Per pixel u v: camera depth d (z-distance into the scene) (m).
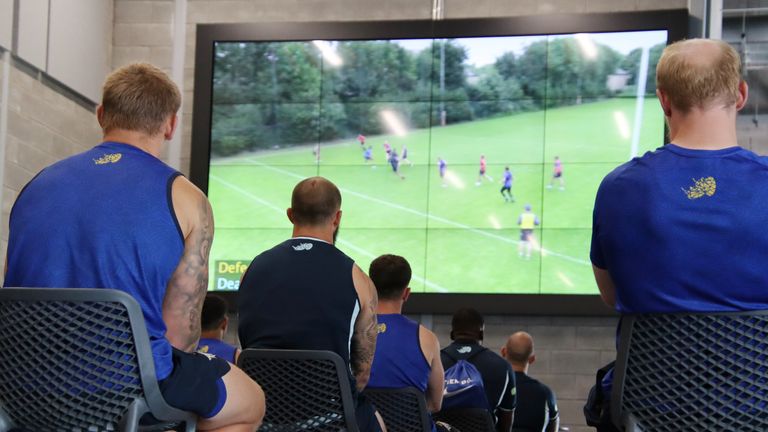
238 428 2.04
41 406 1.84
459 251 7.71
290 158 7.98
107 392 1.82
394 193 7.85
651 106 7.63
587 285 7.53
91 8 7.88
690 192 1.84
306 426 2.65
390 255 3.61
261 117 8.03
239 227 7.93
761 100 7.26
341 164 7.94
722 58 1.90
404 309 7.66
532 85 7.80
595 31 7.74
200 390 1.93
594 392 2.00
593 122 7.70
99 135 8.09
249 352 2.63
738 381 1.73
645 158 1.94
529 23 7.83
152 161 2.06
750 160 1.86
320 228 2.93
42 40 6.99
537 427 5.35
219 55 8.12
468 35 7.90
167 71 8.30
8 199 6.55
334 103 8.00
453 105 7.88
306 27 8.06
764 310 1.71
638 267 1.85
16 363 1.85
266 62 8.09
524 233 7.65
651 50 7.65
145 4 8.41
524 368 5.48
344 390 2.61
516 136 7.78
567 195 7.65
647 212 1.85
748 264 1.79
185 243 2.01
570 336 7.69
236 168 7.99
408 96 7.93
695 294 1.80
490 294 7.59
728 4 7.41
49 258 1.95
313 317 2.77
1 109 6.45
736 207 1.80
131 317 1.81
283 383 2.64
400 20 7.99
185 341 2.02
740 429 1.73
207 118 8.04
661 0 7.94
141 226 1.96
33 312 1.82
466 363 4.25
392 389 3.16
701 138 1.90
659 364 1.79
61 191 2.00
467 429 4.15
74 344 1.82
